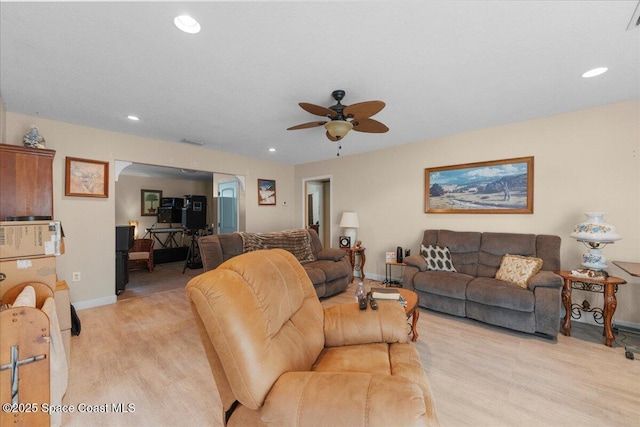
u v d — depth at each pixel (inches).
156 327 111.2
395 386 35.3
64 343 87.3
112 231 141.2
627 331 104.3
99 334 104.7
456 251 139.8
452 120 127.6
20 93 96.2
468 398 68.4
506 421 60.7
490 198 138.8
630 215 106.3
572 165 117.6
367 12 57.7
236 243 143.6
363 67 80.0
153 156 155.7
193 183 305.9
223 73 82.8
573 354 89.0
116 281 155.4
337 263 157.1
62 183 125.8
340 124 87.9
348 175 201.5
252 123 128.8
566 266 119.0
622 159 107.6
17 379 52.6
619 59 76.3
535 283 101.4
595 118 112.4
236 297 41.8
